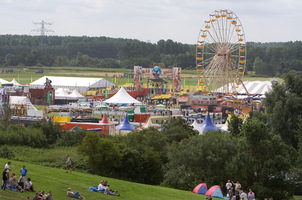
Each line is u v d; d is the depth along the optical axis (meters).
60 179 62.81
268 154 79.94
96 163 79.88
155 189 65.94
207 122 132.62
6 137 104.00
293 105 116.19
